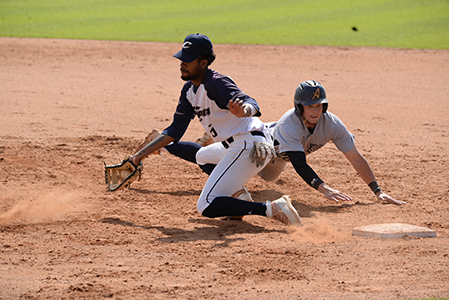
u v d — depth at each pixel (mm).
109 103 39000
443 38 70625
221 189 16031
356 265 12930
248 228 16188
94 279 12078
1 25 89500
